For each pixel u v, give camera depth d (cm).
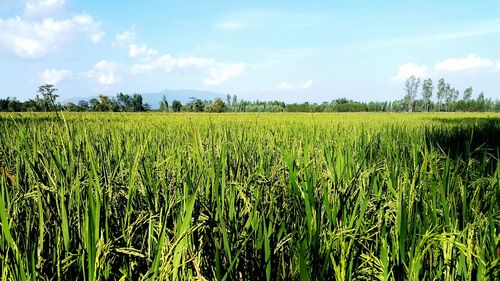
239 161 300
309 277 150
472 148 574
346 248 172
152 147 402
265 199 245
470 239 173
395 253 180
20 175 276
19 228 194
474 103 12206
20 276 144
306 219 170
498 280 144
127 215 204
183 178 262
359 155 344
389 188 243
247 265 183
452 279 175
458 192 254
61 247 175
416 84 13150
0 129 665
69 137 248
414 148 296
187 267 165
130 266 167
